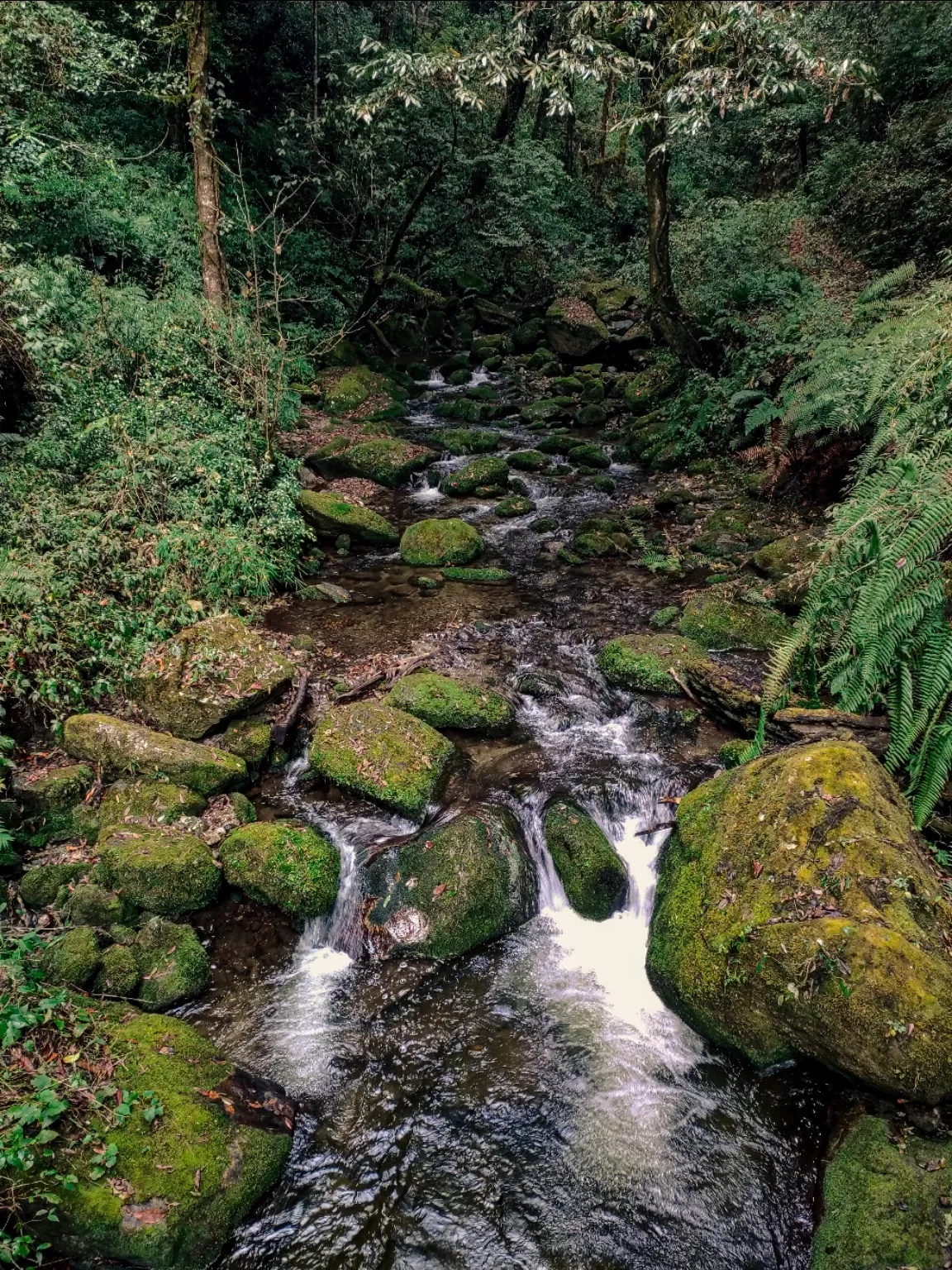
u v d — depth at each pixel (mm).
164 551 6125
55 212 9680
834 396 7039
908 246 10883
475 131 17594
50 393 7270
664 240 10547
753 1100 3232
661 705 5488
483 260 18156
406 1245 2824
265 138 16469
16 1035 2941
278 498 7723
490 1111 3279
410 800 4586
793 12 6520
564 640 6426
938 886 3301
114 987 3611
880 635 3730
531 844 4488
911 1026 2809
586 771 4891
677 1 6914
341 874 4312
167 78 10617
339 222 17234
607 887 4227
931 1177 2621
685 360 10891
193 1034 3381
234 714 5199
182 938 3883
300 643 6289
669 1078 3361
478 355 15719
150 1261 2627
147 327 8484
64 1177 2613
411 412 12938
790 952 3098
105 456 7074
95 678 5344
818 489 7867
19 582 5055
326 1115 3258
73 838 4375
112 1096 2941
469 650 6309
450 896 4055
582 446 10625
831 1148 2947
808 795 3557
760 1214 2859
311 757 4867
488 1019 3686
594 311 15906
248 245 13469
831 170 13977
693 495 8844
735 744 4859
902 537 3633
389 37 20250
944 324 5531
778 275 10359
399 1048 3555
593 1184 3004
